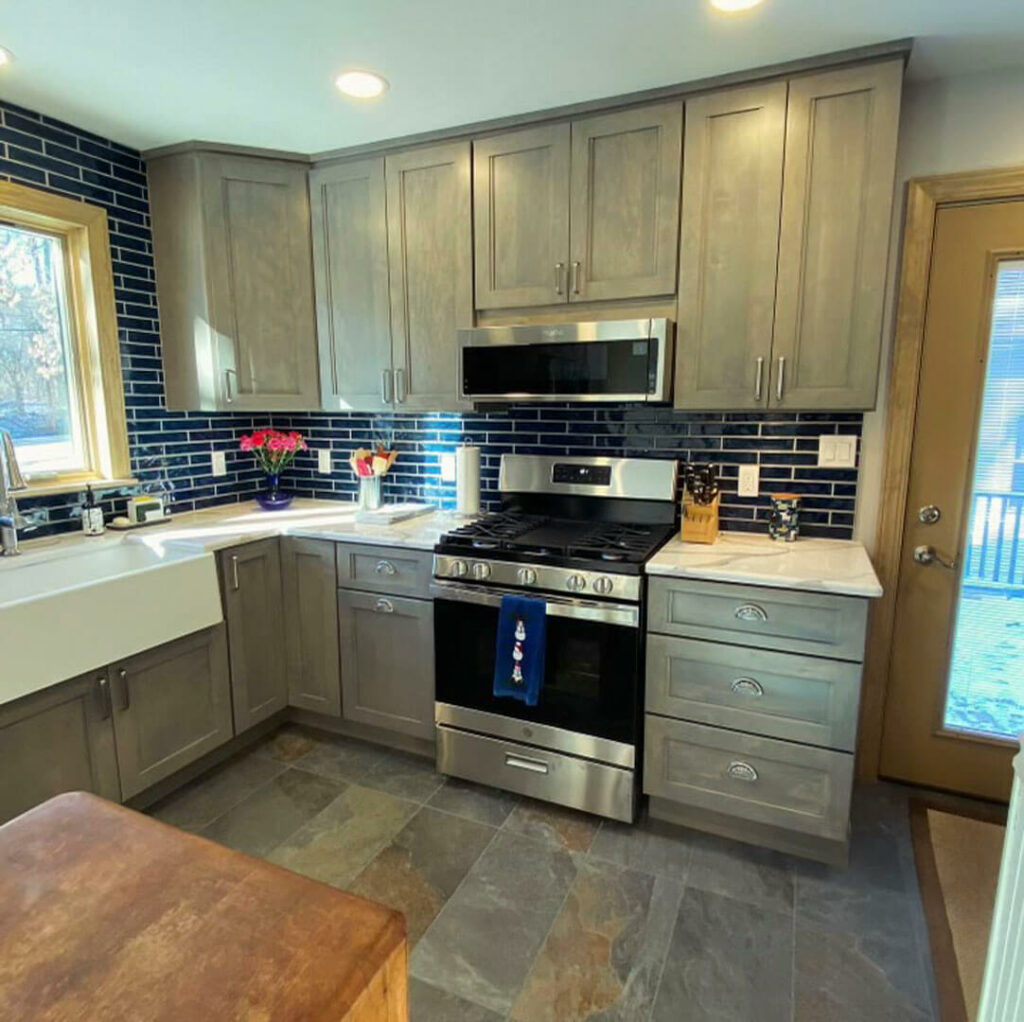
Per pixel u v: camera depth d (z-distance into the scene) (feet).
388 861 6.48
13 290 7.47
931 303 6.97
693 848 6.66
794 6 5.26
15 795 5.83
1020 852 2.93
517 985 5.13
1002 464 7.00
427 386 8.36
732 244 6.66
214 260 8.38
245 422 10.34
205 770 8.05
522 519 8.38
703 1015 4.89
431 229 8.02
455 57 6.07
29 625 5.79
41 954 2.19
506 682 7.03
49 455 7.94
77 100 6.98
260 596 8.34
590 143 7.08
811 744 6.15
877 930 5.63
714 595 6.29
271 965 2.15
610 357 6.98
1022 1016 2.76
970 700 7.43
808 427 7.49
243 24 5.51
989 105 6.54
